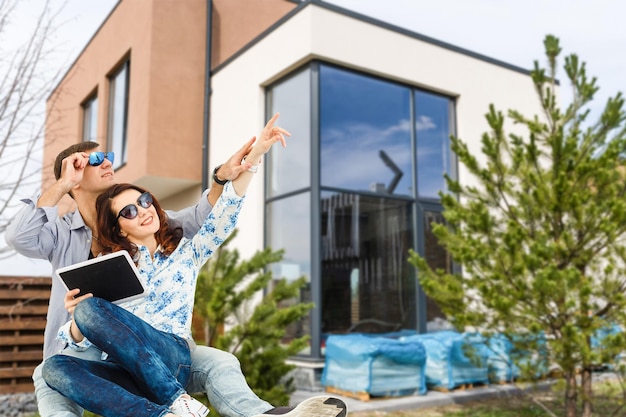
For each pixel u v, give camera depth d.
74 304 1.91
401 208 7.98
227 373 2.08
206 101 9.10
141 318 2.07
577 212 4.80
